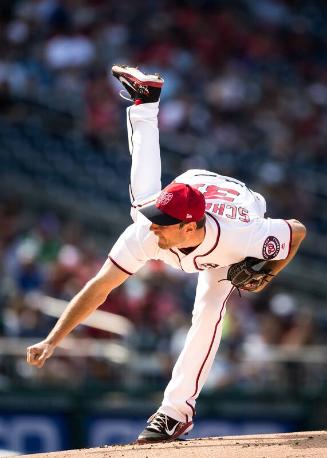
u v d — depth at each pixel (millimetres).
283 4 77125
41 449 35625
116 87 57812
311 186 58156
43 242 44344
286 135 64375
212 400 37969
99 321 38125
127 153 55562
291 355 39969
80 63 59719
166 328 40719
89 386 36625
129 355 37531
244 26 72188
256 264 18875
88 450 19781
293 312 45562
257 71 69000
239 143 61656
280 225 18953
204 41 68062
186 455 18391
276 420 38812
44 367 36281
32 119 54750
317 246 55594
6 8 62719
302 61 73188
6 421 35281
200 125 60781
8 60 57594
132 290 41906
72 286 41094
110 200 53531
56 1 64062
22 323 36969
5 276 40812
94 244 49875
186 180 19594
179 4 70188
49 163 52938
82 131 55312
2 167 51656
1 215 47750
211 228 18375
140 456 18516
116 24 65500
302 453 18281
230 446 19266
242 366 39469
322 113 68188
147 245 18891
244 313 45000
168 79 61969
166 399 20594
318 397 39531
